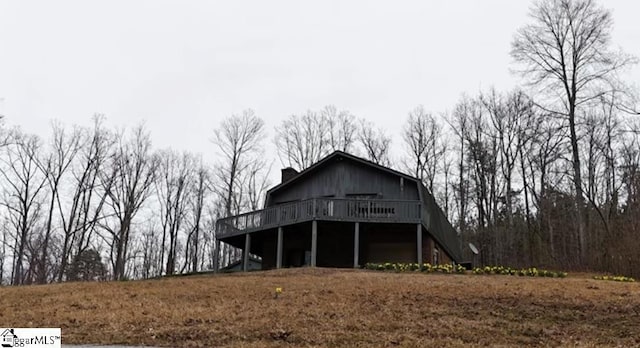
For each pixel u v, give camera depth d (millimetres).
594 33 37156
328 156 27375
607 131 39188
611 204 36062
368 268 22469
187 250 48438
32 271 37875
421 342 10078
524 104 50562
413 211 24000
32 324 11383
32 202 39375
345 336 10398
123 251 42031
